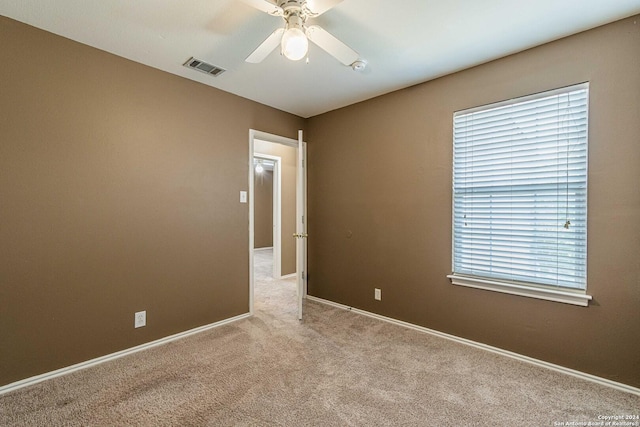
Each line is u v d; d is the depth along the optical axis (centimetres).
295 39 156
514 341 240
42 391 195
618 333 198
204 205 298
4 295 195
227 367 225
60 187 215
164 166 270
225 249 315
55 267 214
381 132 324
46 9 186
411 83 294
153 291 263
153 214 263
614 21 196
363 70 266
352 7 183
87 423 167
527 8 183
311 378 211
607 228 201
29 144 203
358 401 186
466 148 265
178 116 279
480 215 259
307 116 400
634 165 192
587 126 207
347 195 359
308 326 305
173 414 174
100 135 234
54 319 213
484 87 253
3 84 193
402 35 213
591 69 205
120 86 244
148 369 222
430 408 180
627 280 195
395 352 249
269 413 175
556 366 221
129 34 214
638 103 190
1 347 194
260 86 303
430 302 288
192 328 289
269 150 500
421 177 293
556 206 222
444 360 236
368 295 338
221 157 312
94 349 231
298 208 338
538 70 226
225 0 178
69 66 219
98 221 233
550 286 225
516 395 192
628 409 179
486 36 214
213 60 251
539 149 228
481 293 257
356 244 350
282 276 517
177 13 191
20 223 200
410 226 301
